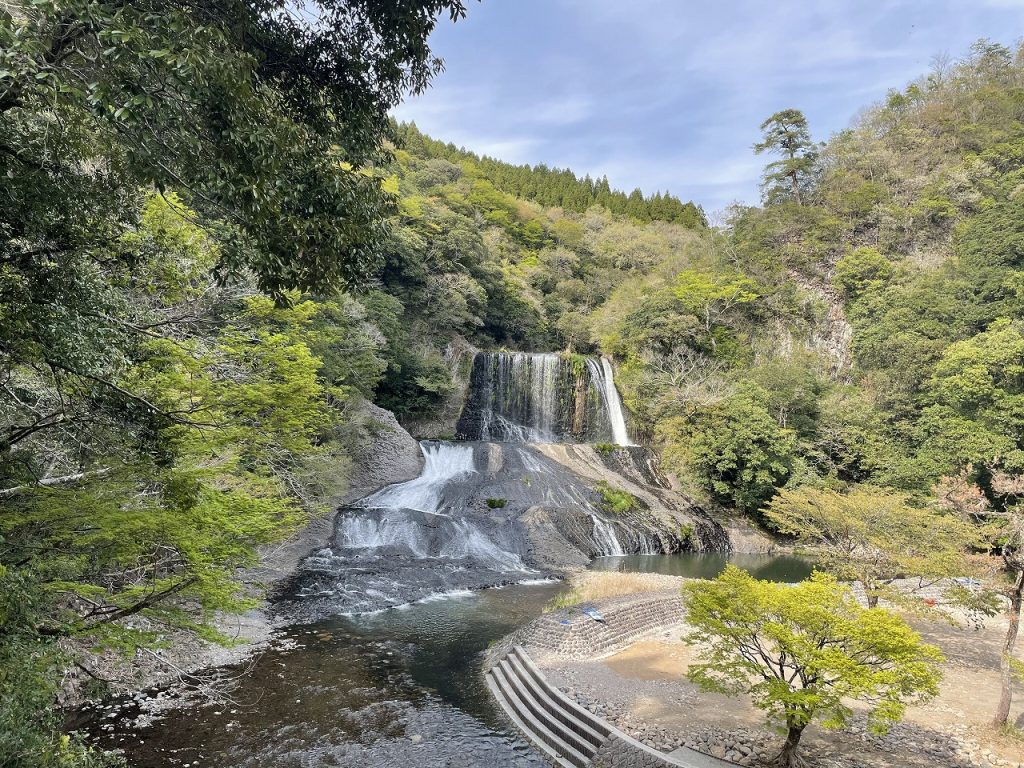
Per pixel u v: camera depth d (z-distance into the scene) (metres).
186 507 8.08
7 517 7.23
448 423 43.03
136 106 4.86
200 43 5.18
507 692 13.48
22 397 8.86
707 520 36.25
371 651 15.84
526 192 96.94
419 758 10.77
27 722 5.33
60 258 6.96
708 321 49.56
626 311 53.59
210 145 5.62
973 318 38.88
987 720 11.90
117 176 6.92
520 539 28.33
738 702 12.58
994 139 57.16
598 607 18.39
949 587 14.75
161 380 8.39
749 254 55.78
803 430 40.16
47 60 5.11
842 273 50.09
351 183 7.27
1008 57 68.44
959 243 48.28
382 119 8.42
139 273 8.99
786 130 64.50
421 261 46.31
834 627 9.10
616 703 12.42
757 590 9.92
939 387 34.66
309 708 12.42
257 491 15.38
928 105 66.12
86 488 8.44
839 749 10.54
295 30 7.35
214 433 8.95
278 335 10.09
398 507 29.00
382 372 36.50
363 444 30.36
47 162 6.24
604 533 31.44
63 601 10.38
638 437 44.09
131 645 8.71
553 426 44.88
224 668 14.05
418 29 7.44
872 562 16.97
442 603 20.48
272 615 18.02
